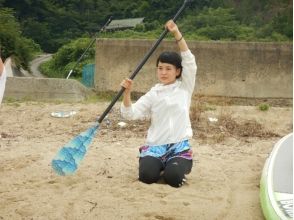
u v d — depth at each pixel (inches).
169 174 180.4
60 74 1222.3
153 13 1648.6
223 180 197.3
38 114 370.9
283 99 497.4
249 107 426.6
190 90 191.2
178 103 186.5
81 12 2252.7
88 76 660.1
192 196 172.1
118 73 509.7
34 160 223.0
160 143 187.9
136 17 1860.2
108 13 2161.7
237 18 1315.2
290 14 1185.4
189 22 1282.0
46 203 163.0
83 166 211.6
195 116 357.1
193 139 293.3
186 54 186.1
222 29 1182.9
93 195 171.0
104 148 256.4
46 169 206.4
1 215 152.6
